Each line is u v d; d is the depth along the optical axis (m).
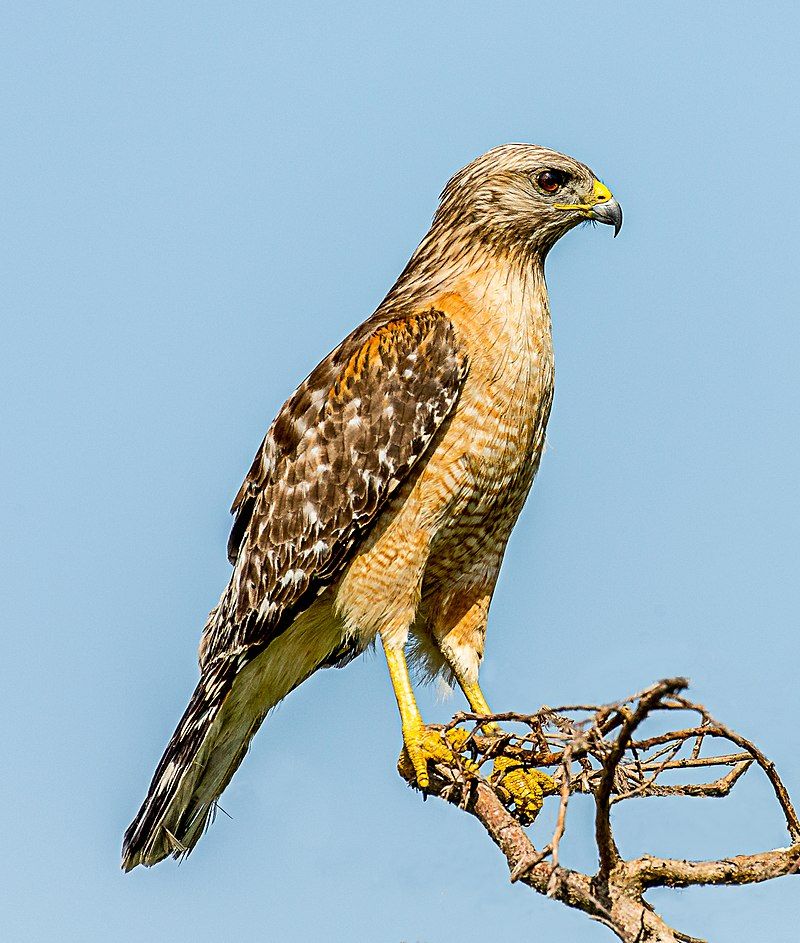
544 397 11.89
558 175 11.96
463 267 12.02
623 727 7.51
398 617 11.76
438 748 10.43
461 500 11.72
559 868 7.64
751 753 8.04
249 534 12.38
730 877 7.75
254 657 12.34
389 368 11.79
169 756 12.32
